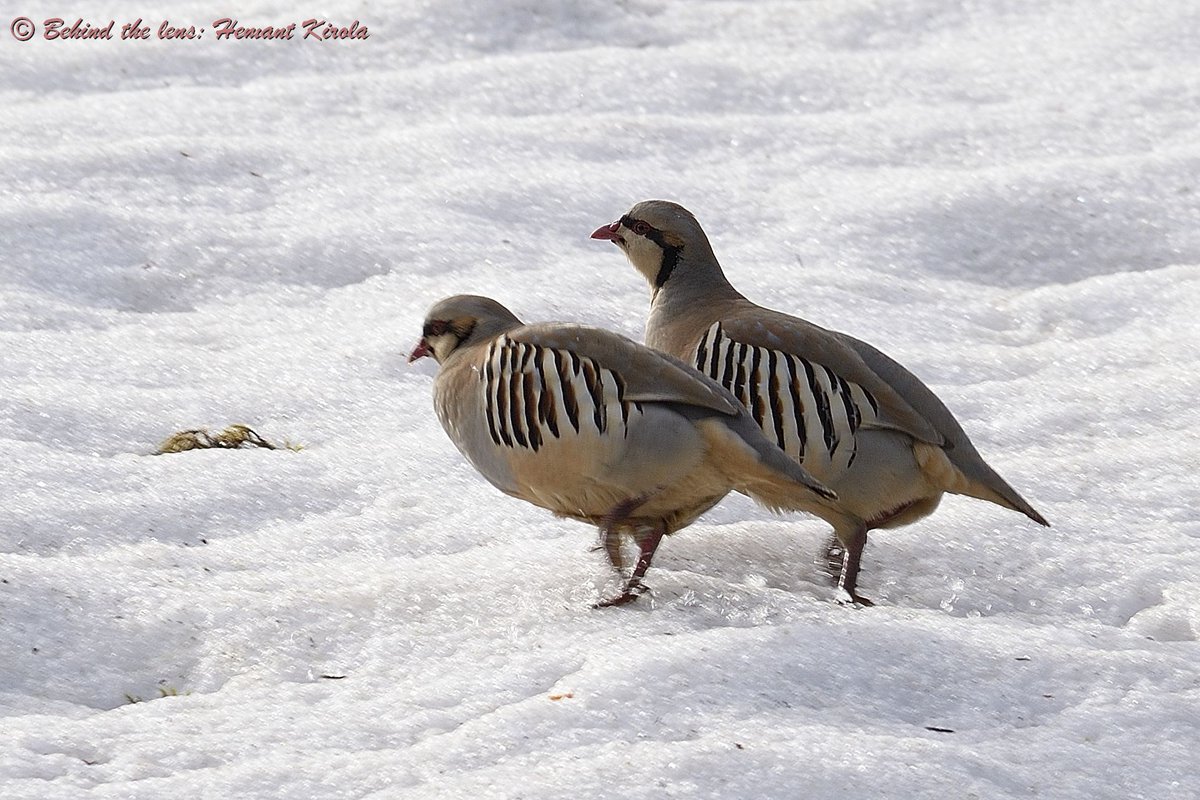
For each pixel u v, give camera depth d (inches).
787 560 405.4
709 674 306.7
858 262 654.5
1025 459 474.3
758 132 770.8
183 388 508.1
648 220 434.3
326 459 454.0
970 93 828.6
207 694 316.8
